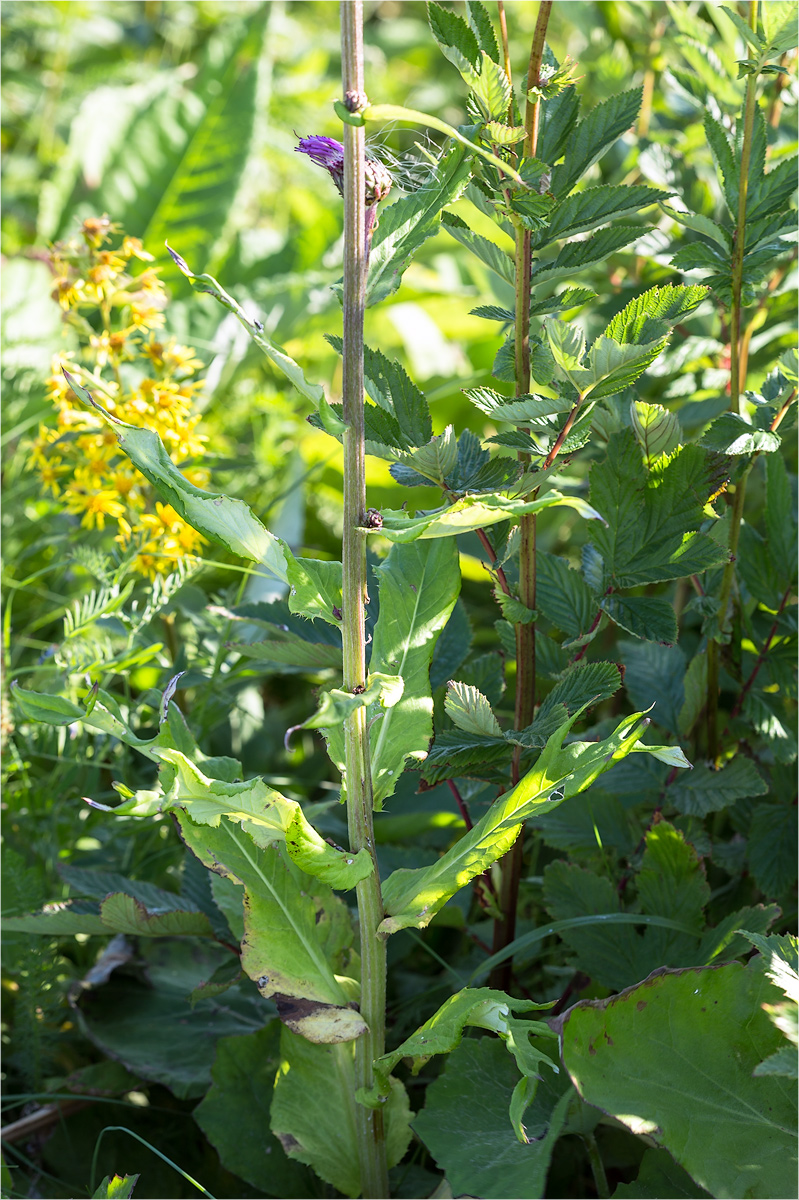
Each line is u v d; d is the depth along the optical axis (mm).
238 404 2047
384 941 837
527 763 926
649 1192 826
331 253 2453
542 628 1523
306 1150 888
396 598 903
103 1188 850
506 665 1294
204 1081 1063
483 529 934
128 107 2465
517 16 3109
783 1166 740
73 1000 1182
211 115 2463
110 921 1005
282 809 755
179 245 2420
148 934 1045
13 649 1593
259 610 1198
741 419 900
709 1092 775
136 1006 1175
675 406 1337
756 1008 802
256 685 1601
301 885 886
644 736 1078
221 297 725
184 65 3184
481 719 857
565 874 1007
